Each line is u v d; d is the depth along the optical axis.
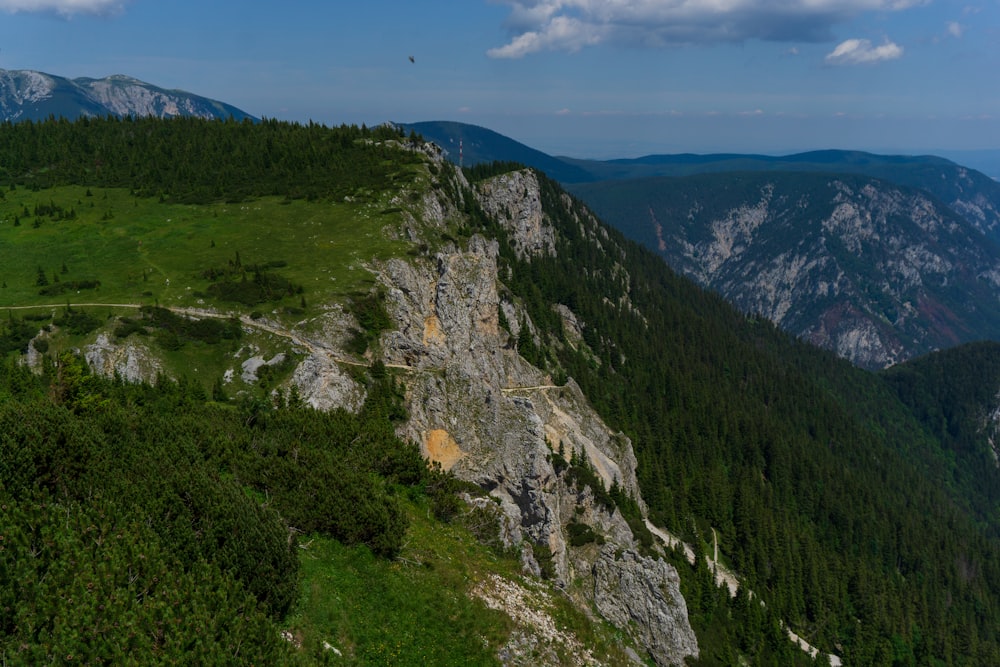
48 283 99.25
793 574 131.00
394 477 51.41
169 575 26.06
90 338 81.38
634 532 100.06
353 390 78.56
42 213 131.12
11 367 66.94
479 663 34.56
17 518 25.84
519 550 53.97
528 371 129.38
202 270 103.38
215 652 23.69
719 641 93.81
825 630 123.88
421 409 78.50
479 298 113.06
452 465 74.75
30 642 21.83
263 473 40.28
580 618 44.38
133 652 22.58
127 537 27.00
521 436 76.00
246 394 72.88
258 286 94.31
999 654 142.25
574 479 89.06
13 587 22.91
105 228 123.94
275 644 25.92
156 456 35.41
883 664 120.38
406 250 112.31
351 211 130.62
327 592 33.06
